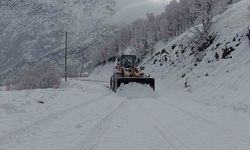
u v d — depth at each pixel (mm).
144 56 74938
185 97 23219
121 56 28406
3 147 6953
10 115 10977
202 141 8289
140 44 78000
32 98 16203
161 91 28219
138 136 8648
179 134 9078
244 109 14914
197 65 30062
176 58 39562
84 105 15195
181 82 29469
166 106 16172
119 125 10133
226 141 8367
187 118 12141
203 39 33156
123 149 7254
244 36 25359
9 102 13102
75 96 19609
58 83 45000
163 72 40844
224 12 37344
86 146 7320
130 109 14469
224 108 16016
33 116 11047
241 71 20906
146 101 18703
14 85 50281
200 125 10664
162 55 47781
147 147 7516
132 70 25828
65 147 7180
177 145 7785
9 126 9086
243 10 34062
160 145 7746
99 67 122562
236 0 58031
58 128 9273
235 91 18688
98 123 10273
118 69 27562
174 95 24547
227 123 11250
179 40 44812
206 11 34594
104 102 17125
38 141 7656
